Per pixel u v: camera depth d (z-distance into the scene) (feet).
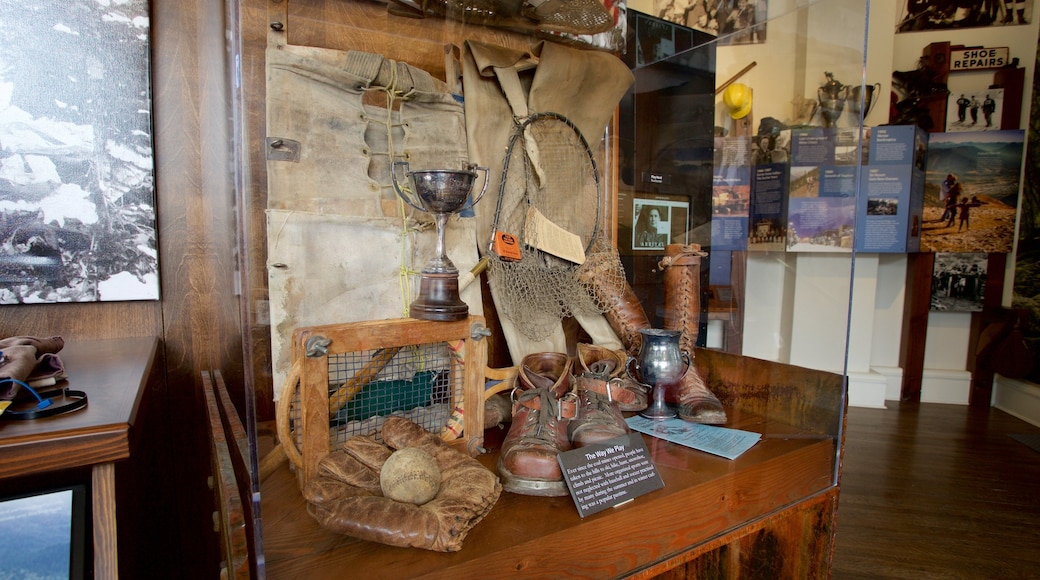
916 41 10.28
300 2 3.11
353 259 3.03
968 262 10.11
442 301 2.76
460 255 3.52
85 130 3.10
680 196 5.01
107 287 3.22
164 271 3.40
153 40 3.27
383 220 3.15
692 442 3.37
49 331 3.13
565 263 4.02
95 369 2.42
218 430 2.34
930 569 4.86
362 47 3.42
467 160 3.62
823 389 3.67
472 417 2.95
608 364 3.48
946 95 10.00
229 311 3.56
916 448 7.90
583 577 2.38
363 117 3.15
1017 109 9.83
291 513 2.35
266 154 2.81
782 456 3.26
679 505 2.72
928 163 10.07
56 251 3.08
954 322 10.55
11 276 2.97
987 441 8.22
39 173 3.00
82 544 1.86
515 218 3.84
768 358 4.62
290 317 2.79
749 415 4.10
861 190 9.62
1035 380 9.37
